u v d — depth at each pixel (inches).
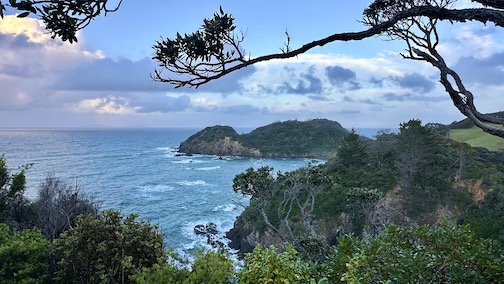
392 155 2017.7
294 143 6107.3
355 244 203.6
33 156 4879.4
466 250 177.3
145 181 3189.0
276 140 6314.0
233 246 1627.7
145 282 303.3
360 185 1829.5
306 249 724.7
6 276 451.8
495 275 169.5
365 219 1485.0
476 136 2335.1
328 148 5954.7
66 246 423.5
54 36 102.9
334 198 1641.2
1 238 507.8
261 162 5083.7
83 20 104.0
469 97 141.2
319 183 1047.0
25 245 469.1
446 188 1656.0
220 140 6215.6
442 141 2098.9
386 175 1854.1
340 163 2102.6
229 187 2984.7
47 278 470.0
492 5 110.4
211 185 3075.8
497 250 187.9
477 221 1460.4
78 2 100.3
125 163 4520.2
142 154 5890.8
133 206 2214.6
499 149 2057.1
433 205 1622.8
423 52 155.0
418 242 211.6
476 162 1797.5
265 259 180.1
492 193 1530.5
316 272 188.7
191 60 117.0
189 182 3213.6
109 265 422.9
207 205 2314.2
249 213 1684.3
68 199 788.0
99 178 3223.4
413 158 1742.1
